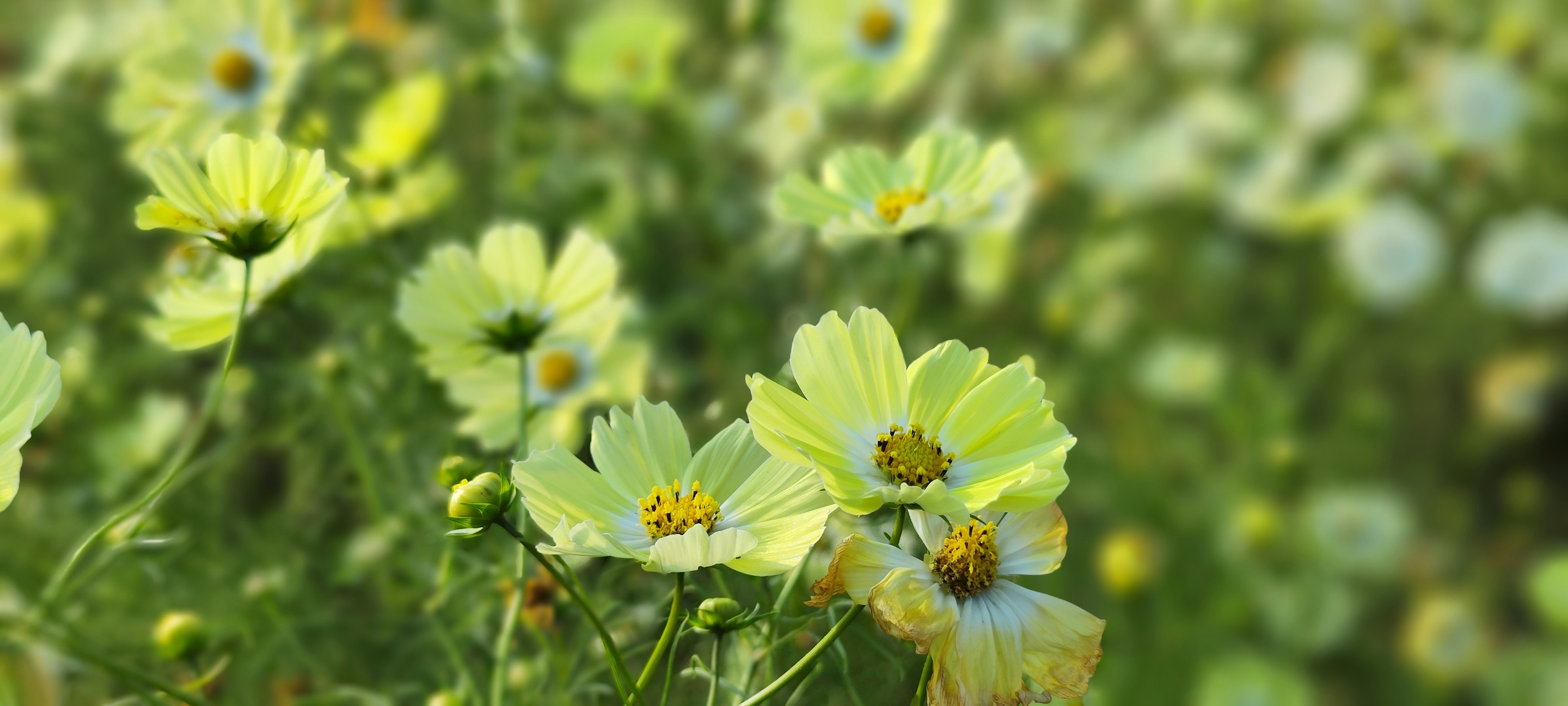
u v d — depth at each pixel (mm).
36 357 505
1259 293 1215
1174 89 1305
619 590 663
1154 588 930
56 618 550
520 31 1053
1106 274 1120
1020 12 1327
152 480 812
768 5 1168
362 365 770
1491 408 1186
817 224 649
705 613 510
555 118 1087
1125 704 888
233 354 548
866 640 597
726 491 514
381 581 750
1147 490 994
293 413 807
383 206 783
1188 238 1202
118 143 1012
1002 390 510
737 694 531
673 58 1139
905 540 572
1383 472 1141
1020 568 511
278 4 838
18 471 495
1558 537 1153
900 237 646
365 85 968
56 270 942
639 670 642
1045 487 487
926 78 1244
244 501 852
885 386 508
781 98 1177
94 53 1022
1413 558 1085
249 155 536
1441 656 1004
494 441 689
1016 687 495
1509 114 1233
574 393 750
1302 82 1281
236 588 761
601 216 1021
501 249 616
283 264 597
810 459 487
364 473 722
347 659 745
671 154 1116
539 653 683
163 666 720
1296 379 1157
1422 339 1215
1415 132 1250
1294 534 997
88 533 785
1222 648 930
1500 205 1278
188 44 828
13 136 998
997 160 645
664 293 1021
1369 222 1166
